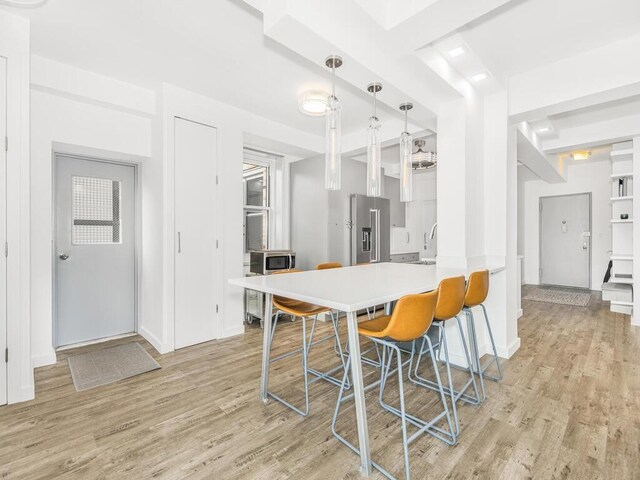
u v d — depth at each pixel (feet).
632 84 7.81
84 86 9.40
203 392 7.76
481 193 10.07
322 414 6.81
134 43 8.07
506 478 5.01
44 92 9.16
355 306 4.61
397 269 9.37
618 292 16.42
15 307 7.19
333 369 8.98
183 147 10.64
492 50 8.30
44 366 9.22
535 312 15.49
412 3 5.95
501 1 5.55
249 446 5.78
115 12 6.91
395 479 4.98
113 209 11.80
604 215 21.07
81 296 11.16
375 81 7.36
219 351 10.43
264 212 15.79
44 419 6.59
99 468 5.23
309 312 7.30
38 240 9.17
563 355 10.07
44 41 7.99
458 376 8.61
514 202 10.82
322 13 5.88
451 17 5.98
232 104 11.78
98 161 11.44
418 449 5.68
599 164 21.20
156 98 10.61
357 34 6.51
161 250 10.34
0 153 6.98
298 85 10.30
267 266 13.12
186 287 10.75
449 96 9.07
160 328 10.38
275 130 13.46
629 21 7.15
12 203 7.12
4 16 6.96
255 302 13.39
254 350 10.53
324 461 5.40
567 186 22.47
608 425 6.35
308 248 15.34
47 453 5.58
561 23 7.22
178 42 8.00
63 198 10.79
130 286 12.20
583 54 8.49
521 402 7.26
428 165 14.97
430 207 22.07
